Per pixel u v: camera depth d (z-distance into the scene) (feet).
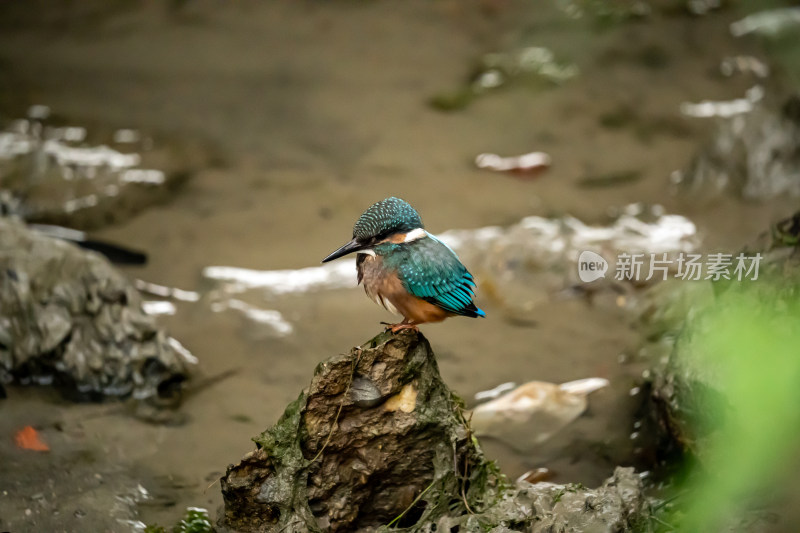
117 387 31.71
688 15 63.98
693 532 23.79
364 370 23.43
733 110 52.49
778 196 44.09
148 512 25.77
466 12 66.39
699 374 26.76
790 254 28.22
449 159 48.83
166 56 60.54
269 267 39.65
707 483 25.91
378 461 24.09
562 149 49.60
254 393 31.68
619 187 45.73
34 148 45.96
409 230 23.21
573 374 32.83
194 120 52.44
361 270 23.61
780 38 59.41
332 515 24.18
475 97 55.31
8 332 32.12
